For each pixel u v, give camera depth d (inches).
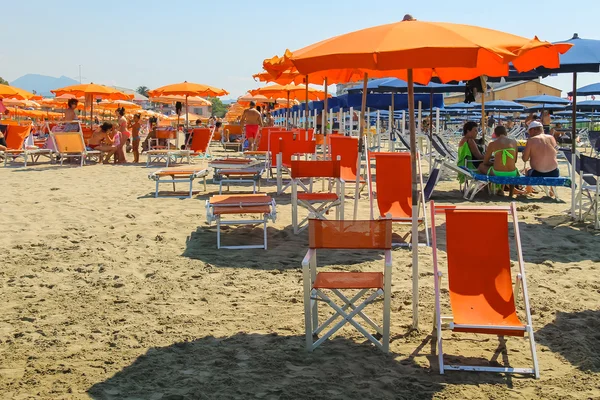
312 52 162.9
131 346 170.6
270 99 991.6
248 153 541.3
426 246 281.6
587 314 196.9
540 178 391.2
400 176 316.8
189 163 662.5
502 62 147.5
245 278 234.5
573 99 340.5
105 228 317.1
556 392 144.2
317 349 168.6
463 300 167.0
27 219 339.3
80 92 829.2
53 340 174.7
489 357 165.2
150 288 222.7
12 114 1352.1
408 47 149.6
